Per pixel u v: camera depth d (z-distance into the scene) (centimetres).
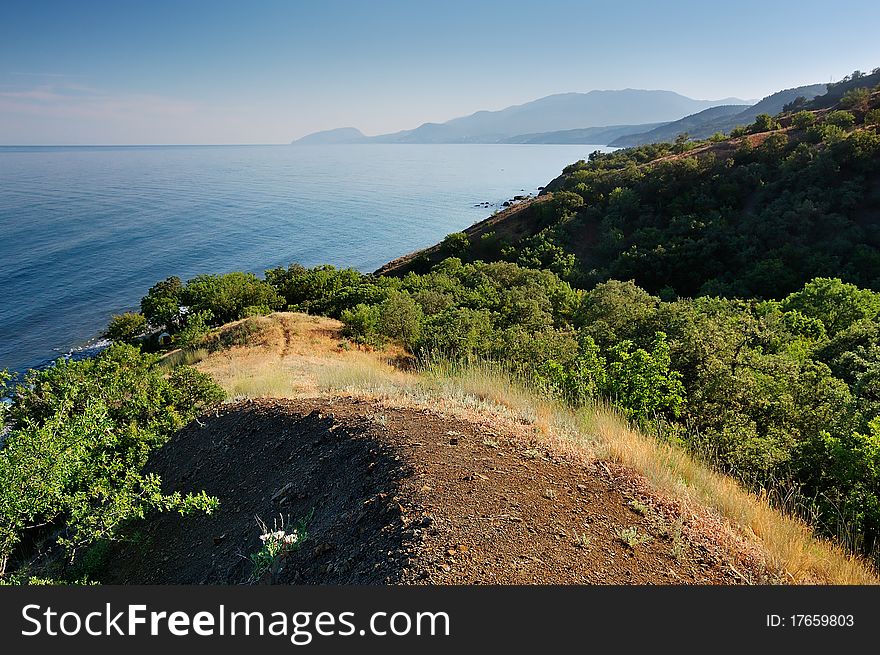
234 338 2517
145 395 905
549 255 6462
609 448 569
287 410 716
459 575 325
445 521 375
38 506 498
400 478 442
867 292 2611
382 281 4838
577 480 477
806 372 1100
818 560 416
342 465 516
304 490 514
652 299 3145
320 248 13050
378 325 2641
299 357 2116
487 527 375
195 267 10431
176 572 502
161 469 746
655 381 870
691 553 386
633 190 7181
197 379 1016
